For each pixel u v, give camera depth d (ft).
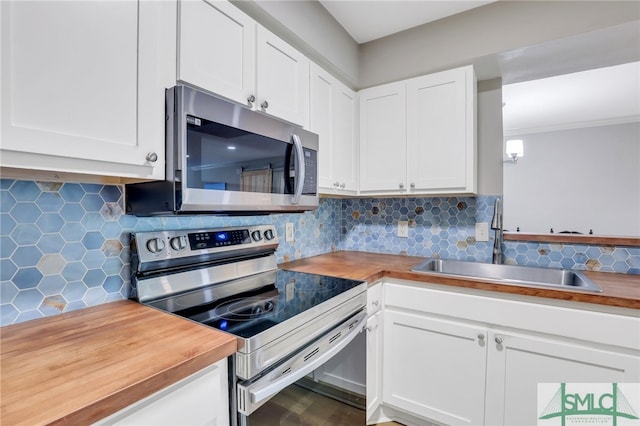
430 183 5.88
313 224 7.05
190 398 2.33
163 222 4.12
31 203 3.02
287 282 4.65
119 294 3.65
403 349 5.23
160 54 3.04
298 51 4.91
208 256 4.37
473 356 4.64
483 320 4.55
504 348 4.42
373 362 5.07
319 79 5.41
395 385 5.31
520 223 14.73
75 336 2.64
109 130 2.63
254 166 3.89
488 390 4.55
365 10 5.57
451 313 4.78
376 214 7.58
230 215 4.75
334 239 7.80
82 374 2.03
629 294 3.85
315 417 3.51
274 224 5.96
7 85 2.09
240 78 3.88
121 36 2.72
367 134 6.57
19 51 2.14
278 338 2.93
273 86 4.38
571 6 4.78
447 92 5.74
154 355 2.30
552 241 5.71
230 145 3.58
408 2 5.34
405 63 6.21
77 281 3.32
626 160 12.68
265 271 5.20
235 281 4.67
